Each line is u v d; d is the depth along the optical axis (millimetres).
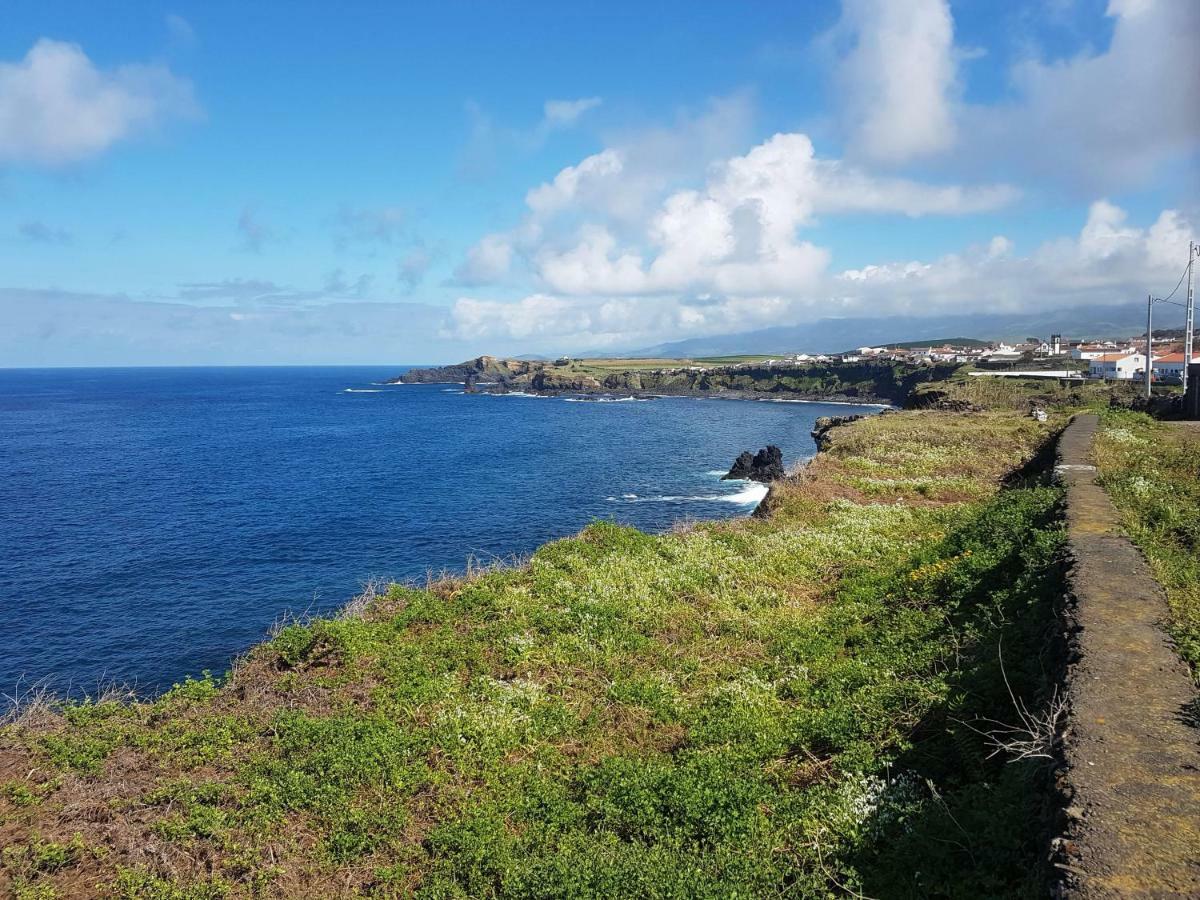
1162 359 97438
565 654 12875
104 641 22875
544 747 9977
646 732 10398
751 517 24609
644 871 6875
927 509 23594
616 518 38469
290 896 7316
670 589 16141
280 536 35781
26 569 30406
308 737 9984
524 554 31000
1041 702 7055
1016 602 10586
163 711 11219
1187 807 4820
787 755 9359
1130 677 6598
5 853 7766
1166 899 4078
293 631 13414
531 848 7797
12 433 87188
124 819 8406
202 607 25812
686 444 71812
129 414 117625
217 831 8109
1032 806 5789
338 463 60625
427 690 11445
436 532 36312
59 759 9703
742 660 12648
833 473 29859
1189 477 17766
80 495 46688
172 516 40438
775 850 7184
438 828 8195
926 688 9383
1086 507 13438
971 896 5473
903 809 7105
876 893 6094
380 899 7273
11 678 20281
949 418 48938
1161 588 8812
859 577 16203
